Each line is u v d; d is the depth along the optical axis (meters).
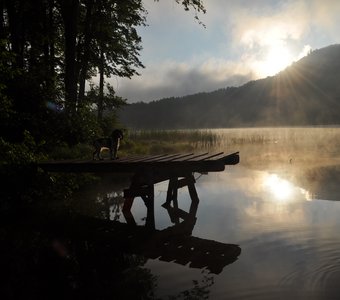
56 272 5.30
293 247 5.80
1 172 9.76
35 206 9.94
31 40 21.59
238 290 4.39
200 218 8.24
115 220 8.53
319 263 5.05
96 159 10.99
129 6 22.06
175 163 9.08
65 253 6.18
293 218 7.69
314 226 6.98
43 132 14.61
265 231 6.78
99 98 26.27
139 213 9.27
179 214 8.92
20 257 5.98
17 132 13.49
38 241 6.87
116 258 5.87
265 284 4.49
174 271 5.18
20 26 20.39
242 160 20.41
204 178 14.50
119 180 14.34
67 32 18.17
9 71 11.99
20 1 18.59
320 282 4.46
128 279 4.95
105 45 23.89
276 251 5.66
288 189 11.34
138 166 9.27
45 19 20.56
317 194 10.34
